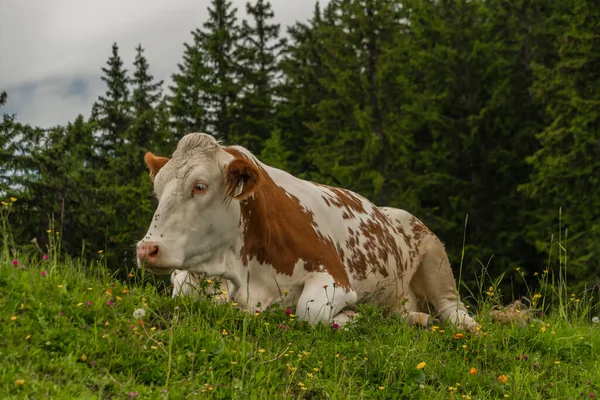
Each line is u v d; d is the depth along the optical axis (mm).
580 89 22188
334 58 33844
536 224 26812
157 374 4273
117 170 33781
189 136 6016
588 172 22047
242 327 5359
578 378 5957
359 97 30281
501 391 5277
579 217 24188
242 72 43844
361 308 6266
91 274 5762
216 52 42781
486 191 30844
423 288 8328
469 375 5461
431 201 32000
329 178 31578
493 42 34406
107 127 46125
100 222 24484
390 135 29422
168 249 5590
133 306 5145
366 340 5625
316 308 6082
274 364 4758
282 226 6449
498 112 31859
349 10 30984
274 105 43188
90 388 4004
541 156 24219
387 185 28891
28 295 4723
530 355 6254
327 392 4613
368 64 30422
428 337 6078
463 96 33281
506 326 7016
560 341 6746
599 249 20812
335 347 5297
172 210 5707
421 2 34219
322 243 6750
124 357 4398
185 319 5117
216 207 5883
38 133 23297
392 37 30375
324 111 32062
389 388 4926
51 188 22938
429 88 34125
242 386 4277
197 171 5773
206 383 4285
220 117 41500
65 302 4805
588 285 20078
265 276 6344
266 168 6871
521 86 32906
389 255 7676
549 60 33312
